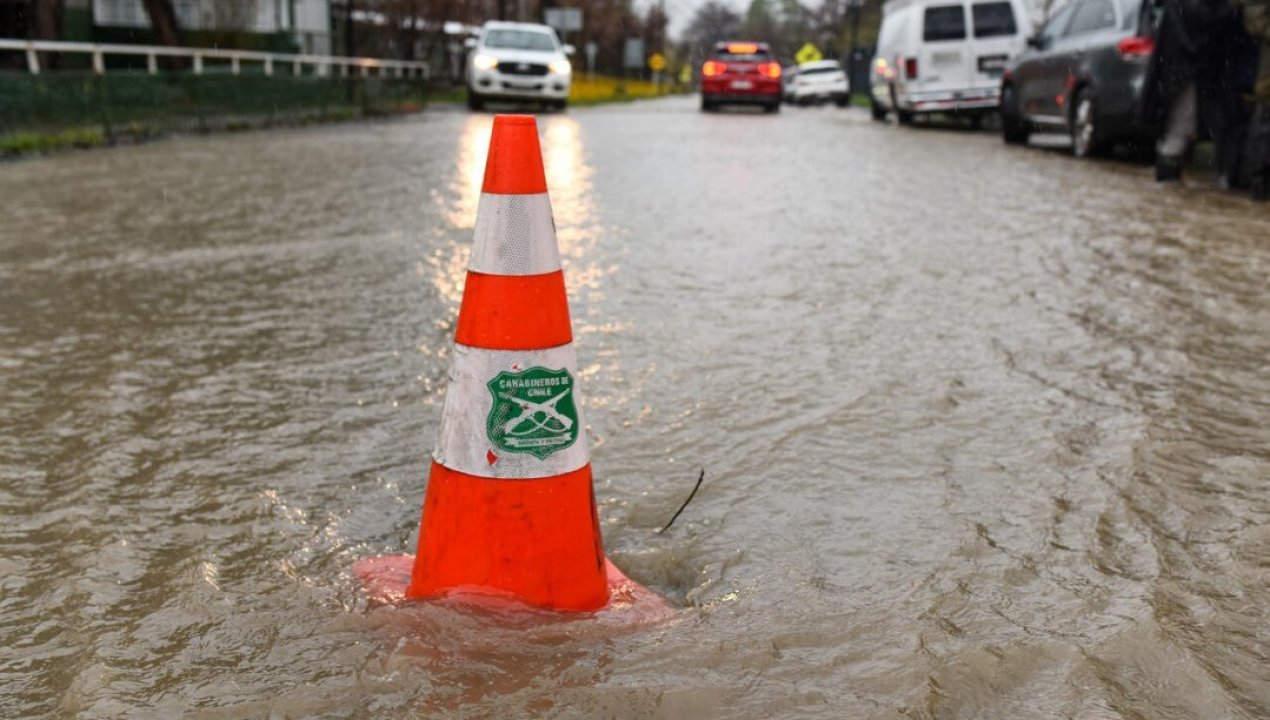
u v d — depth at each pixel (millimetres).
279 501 3295
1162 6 10984
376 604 2615
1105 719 2162
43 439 3797
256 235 7941
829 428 3926
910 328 5309
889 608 2623
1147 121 11203
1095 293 6031
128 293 6023
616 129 21078
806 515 3199
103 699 2213
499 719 2133
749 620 2559
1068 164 13625
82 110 15359
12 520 3133
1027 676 2322
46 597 2680
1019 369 4637
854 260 7020
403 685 2246
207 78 18484
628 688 2240
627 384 4449
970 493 3346
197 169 12359
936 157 14797
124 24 30047
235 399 4254
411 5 39188
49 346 4965
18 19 26453
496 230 2520
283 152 14734
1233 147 10406
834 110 36375
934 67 21297
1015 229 8250
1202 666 2352
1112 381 4465
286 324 5402
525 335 2512
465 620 2477
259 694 2236
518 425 2520
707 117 26859
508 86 26875
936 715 2174
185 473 3508
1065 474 3484
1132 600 2650
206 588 2705
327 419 4043
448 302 5910
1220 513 3176
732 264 6898
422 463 3635
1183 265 6793
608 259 7070
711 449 3732
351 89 23938
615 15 77125
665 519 3191
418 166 12961
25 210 9047
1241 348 4938
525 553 2533
